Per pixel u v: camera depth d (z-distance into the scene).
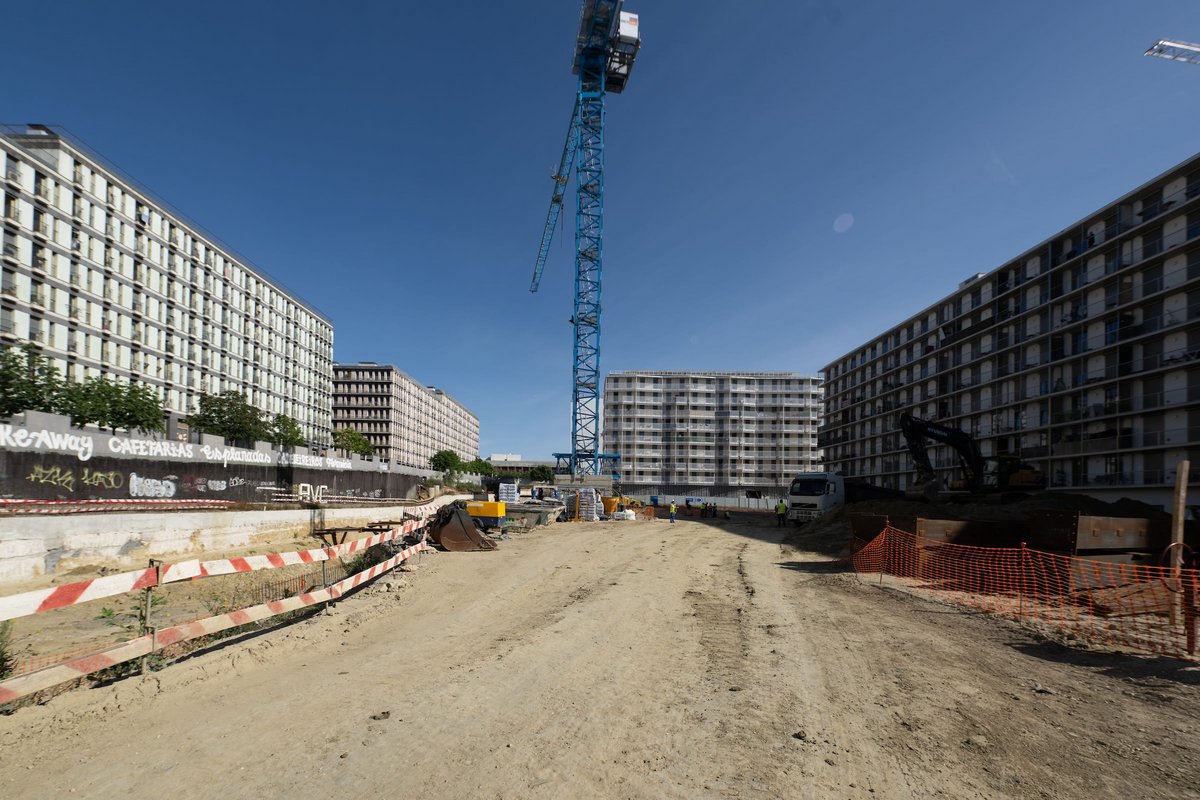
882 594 11.57
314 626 8.69
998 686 6.11
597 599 11.12
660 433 115.62
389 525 27.59
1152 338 41.03
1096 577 10.51
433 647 7.82
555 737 4.88
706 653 7.45
